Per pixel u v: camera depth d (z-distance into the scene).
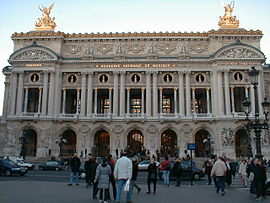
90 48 72.88
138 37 72.50
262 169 20.31
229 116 67.06
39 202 17.14
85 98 71.00
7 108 78.19
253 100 68.19
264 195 20.27
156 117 69.06
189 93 70.00
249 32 71.44
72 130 71.00
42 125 68.81
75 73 72.62
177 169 28.55
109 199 18.39
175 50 72.62
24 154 62.28
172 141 71.69
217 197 20.55
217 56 69.75
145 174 44.00
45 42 73.50
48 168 50.62
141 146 71.12
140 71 71.50
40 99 71.25
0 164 39.03
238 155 69.44
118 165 16.81
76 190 23.30
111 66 71.69
